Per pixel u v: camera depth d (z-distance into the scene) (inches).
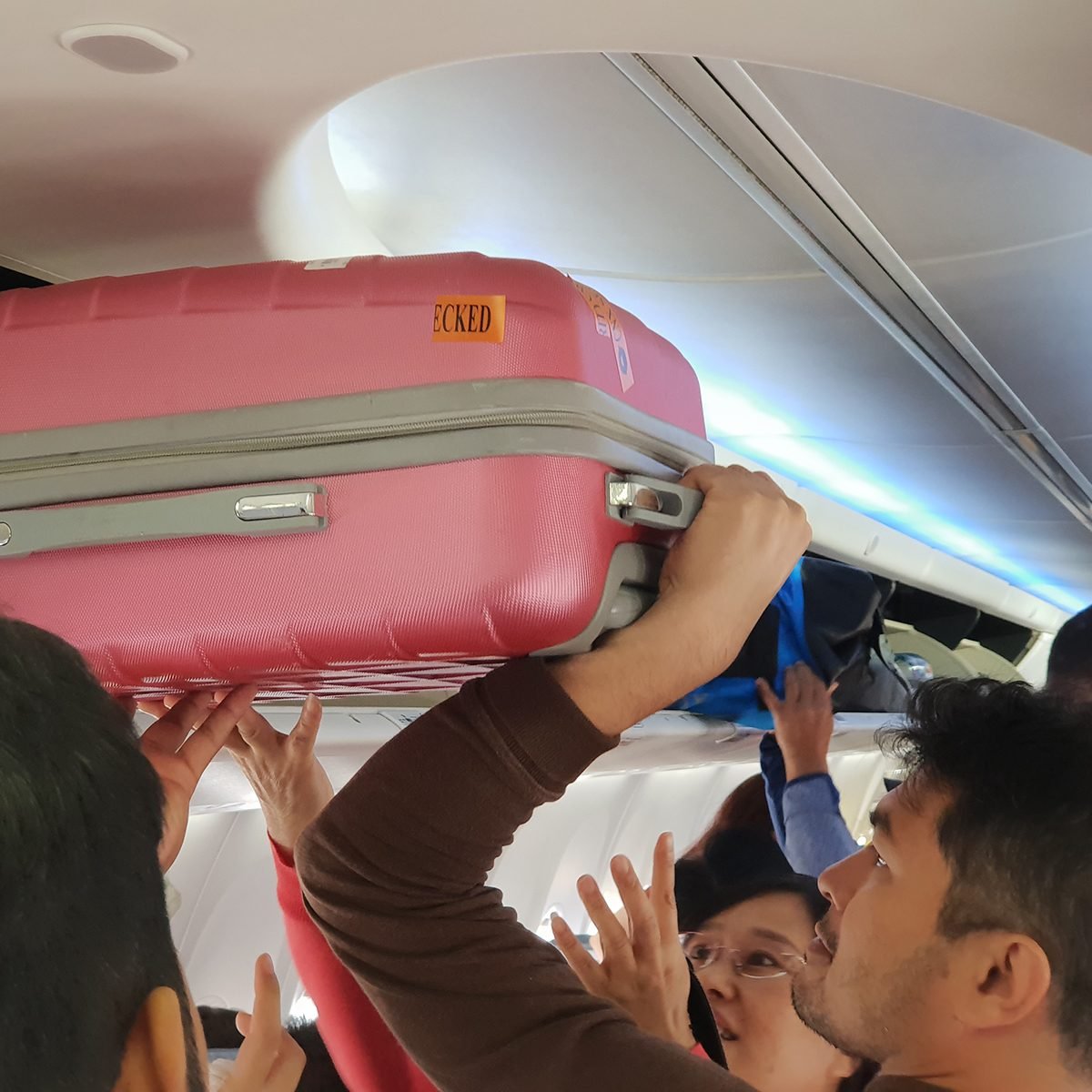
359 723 77.8
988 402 99.0
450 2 33.4
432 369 33.8
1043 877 37.9
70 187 44.6
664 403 39.9
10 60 35.1
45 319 38.6
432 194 59.7
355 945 36.4
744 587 36.0
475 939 35.3
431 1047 35.2
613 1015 35.2
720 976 84.2
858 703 103.5
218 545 35.2
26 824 15.8
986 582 185.2
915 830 42.0
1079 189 57.9
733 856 89.9
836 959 45.5
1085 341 82.0
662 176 57.5
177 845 36.3
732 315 78.8
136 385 37.0
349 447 34.0
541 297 33.7
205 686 39.2
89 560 36.7
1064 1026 38.2
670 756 111.8
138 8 32.6
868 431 110.5
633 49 37.5
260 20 33.6
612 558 33.7
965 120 51.1
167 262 52.3
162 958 18.2
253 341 35.9
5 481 37.9
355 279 35.4
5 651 17.3
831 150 54.4
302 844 37.5
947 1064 40.8
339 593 33.5
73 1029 15.9
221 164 43.5
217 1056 81.3
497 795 33.8
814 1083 79.4
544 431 32.6
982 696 41.9
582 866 118.8
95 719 17.8
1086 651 48.2
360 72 37.2
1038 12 35.0
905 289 72.9
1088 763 38.6
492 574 32.1
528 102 49.7
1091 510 143.3
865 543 142.3
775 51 38.1
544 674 33.8
